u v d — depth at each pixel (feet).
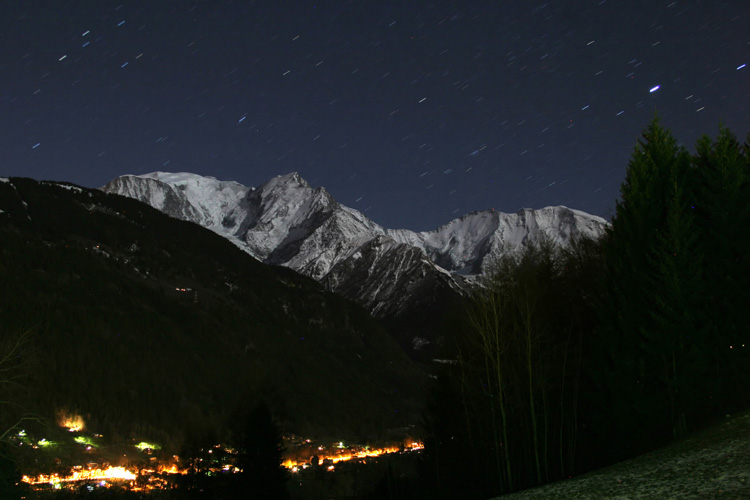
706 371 76.84
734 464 52.85
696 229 82.02
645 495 51.34
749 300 75.51
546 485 74.95
